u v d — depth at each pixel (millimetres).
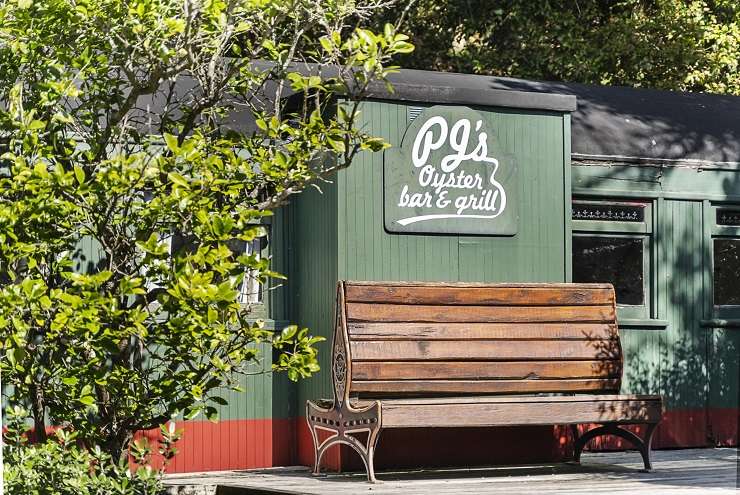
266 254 9352
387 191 8914
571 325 8922
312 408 8508
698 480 7910
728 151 10648
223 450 9047
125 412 6793
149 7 6594
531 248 9445
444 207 9102
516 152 9453
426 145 9055
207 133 7426
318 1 6918
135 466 8602
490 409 8016
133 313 6277
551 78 16609
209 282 6305
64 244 6863
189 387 6746
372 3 7141
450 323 8492
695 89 16750
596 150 10109
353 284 8266
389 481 7945
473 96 9242
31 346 6691
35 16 6648
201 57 7020
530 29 16125
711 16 16469
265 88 9336
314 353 6891
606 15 16844
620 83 16484
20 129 6391
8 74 6852
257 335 6699
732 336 10586
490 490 7270
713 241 10625
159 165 6492
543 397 8281
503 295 8719
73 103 8258
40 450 6508
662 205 10375
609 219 10234
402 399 8117
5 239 6352
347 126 6848
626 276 10281
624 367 10102
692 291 10453
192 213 6422
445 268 9117
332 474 8516
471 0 16531
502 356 8586
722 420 10492
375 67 6711
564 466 9039
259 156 6957
